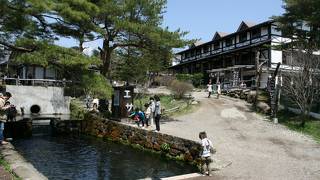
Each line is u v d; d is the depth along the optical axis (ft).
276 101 80.53
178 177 36.29
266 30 136.77
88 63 61.46
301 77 76.07
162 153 55.93
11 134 76.07
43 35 62.18
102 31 69.51
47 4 54.80
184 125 71.87
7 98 48.57
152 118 69.62
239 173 37.52
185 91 109.50
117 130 70.90
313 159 45.09
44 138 75.72
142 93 119.85
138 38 83.35
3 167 33.86
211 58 173.47
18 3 52.65
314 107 81.35
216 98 113.80
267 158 45.19
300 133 65.46
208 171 37.04
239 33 152.97
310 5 90.68
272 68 122.21
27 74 131.54
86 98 108.78
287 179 35.12
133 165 49.01
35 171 33.42
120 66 121.49
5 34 57.31
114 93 77.82
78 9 63.52
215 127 70.08
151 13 81.20
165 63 108.47
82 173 44.68
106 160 52.42
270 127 70.74
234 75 148.66
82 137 77.66
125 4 78.54
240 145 53.47
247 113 87.35
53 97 105.91
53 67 65.16
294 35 99.35
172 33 78.95
